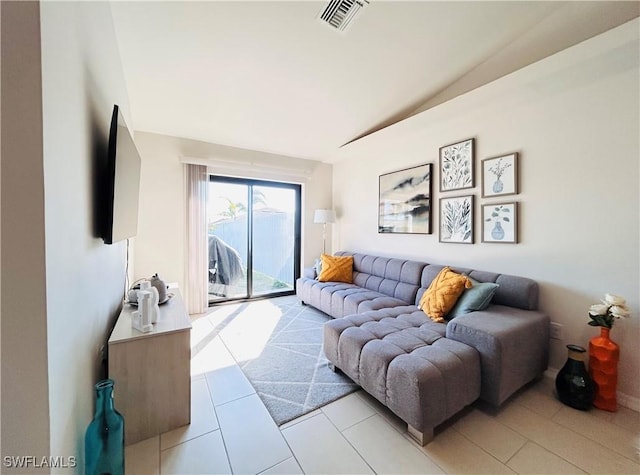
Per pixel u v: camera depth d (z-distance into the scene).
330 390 1.86
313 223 4.62
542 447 1.36
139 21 1.78
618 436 1.43
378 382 1.58
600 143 1.83
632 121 1.71
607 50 1.62
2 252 0.65
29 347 0.67
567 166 1.99
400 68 2.47
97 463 1.03
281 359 2.30
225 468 1.24
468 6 1.91
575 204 1.95
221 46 2.04
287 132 3.50
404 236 3.41
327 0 1.76
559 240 2.03
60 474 0.77
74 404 0.93
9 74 0.64
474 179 2.59
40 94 0.67
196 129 3.30
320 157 4.41
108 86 1.58
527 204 2.21
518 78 2.02
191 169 3.50
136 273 3.26
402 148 3.42
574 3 1.94
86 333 1.11
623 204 1.75
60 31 0.80
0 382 0.66
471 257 2.63
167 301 2.03
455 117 2.71
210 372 2.09
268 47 2.09
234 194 4.08
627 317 1.71
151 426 1.43
